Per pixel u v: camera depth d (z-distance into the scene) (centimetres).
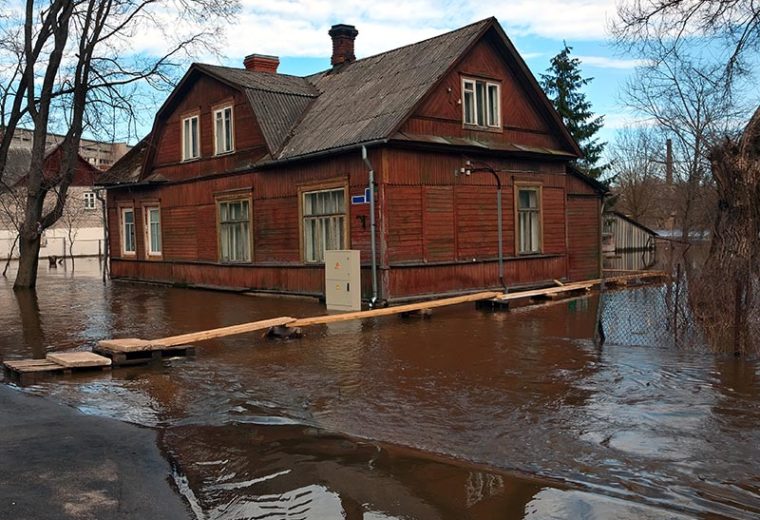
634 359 871
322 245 1575
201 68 1889
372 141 1377
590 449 543
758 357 862
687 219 2548
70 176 2108
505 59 1709
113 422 646
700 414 626
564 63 3228
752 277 943
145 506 452
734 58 1383
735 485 468
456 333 1107
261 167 1703
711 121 2353
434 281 1508
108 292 1983
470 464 518
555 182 1830
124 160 2450
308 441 583
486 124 1669
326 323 1228
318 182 1560
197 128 1988
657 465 506
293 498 465
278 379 811
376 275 1420
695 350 921
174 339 941
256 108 1694
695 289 984
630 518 419
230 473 514
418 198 1476
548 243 1803
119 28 2006
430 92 1475
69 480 493
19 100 2059
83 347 1051
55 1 1950
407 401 701
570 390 725
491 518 427
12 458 538
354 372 838
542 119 1814
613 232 2591
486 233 1628
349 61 2047
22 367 843
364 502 455
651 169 4225
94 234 4900
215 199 1914
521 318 1266
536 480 483
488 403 684
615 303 1432
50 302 1708
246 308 1496
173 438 599
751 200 1049
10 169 4200
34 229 2084
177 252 2097
